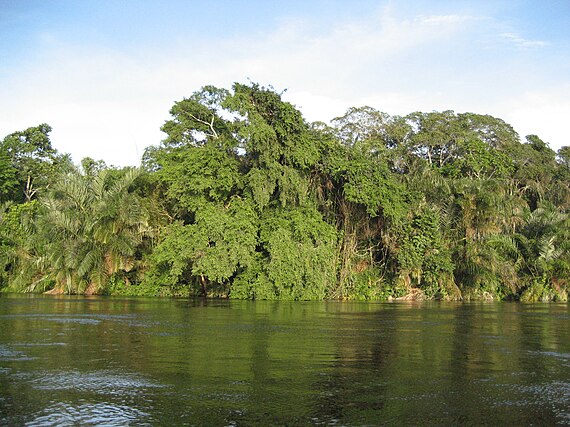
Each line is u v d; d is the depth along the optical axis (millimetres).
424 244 37781
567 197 53719
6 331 17391
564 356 13320
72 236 39469
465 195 40031
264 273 36656
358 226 39594
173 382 10219
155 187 42156
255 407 8609
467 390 9820
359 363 12188
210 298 38094
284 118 35750
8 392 9484
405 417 8195
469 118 59312
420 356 13164
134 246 39312
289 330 18031
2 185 55906
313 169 38469
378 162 38719
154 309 26766
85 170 46062
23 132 61531
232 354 13156
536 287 40188
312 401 8992
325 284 36781
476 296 40312
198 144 45062
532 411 8555
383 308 29422
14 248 44312
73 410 8445
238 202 36438
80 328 18281
